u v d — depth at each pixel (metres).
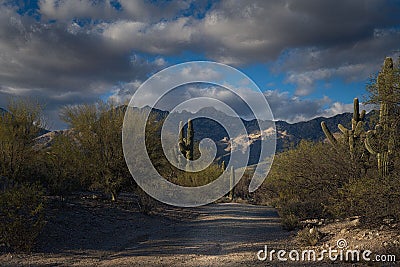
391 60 11.06
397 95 10.94
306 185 16.11
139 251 9.42
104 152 16.58
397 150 11.27
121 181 16.69
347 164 15.15
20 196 9.27
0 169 13.42
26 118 14.31
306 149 17.11
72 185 13.74
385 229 9.66
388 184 10.03
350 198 10.95
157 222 15.01
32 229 8.98
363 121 15.36
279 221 15.41
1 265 7.48
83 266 7.71
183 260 8.23
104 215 14.13
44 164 14.12
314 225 12.62
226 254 8.83
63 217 12.02
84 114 16.77
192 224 15.09
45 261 7.98
